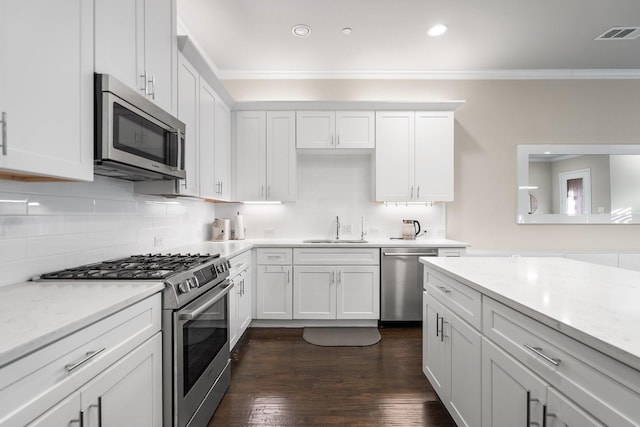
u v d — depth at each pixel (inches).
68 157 43.1
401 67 137.4
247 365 92.0
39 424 28.5
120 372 39.9
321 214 142.1
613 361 27.0
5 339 27.0
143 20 63.2
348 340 109.7
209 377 65.4
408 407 72.5
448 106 129.0
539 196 141.3
